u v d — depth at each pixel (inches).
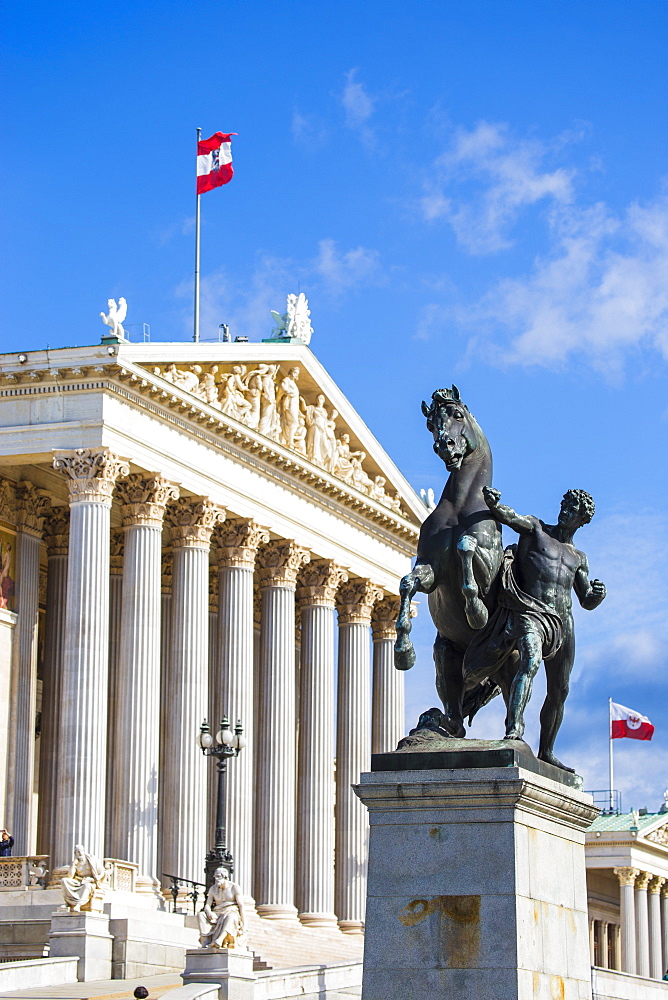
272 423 3408.0
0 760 3051.2
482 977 749.3
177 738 3070.9
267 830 3358.8
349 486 3636.8
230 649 3272.6
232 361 3257.9
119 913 2326.5
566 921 809.5
